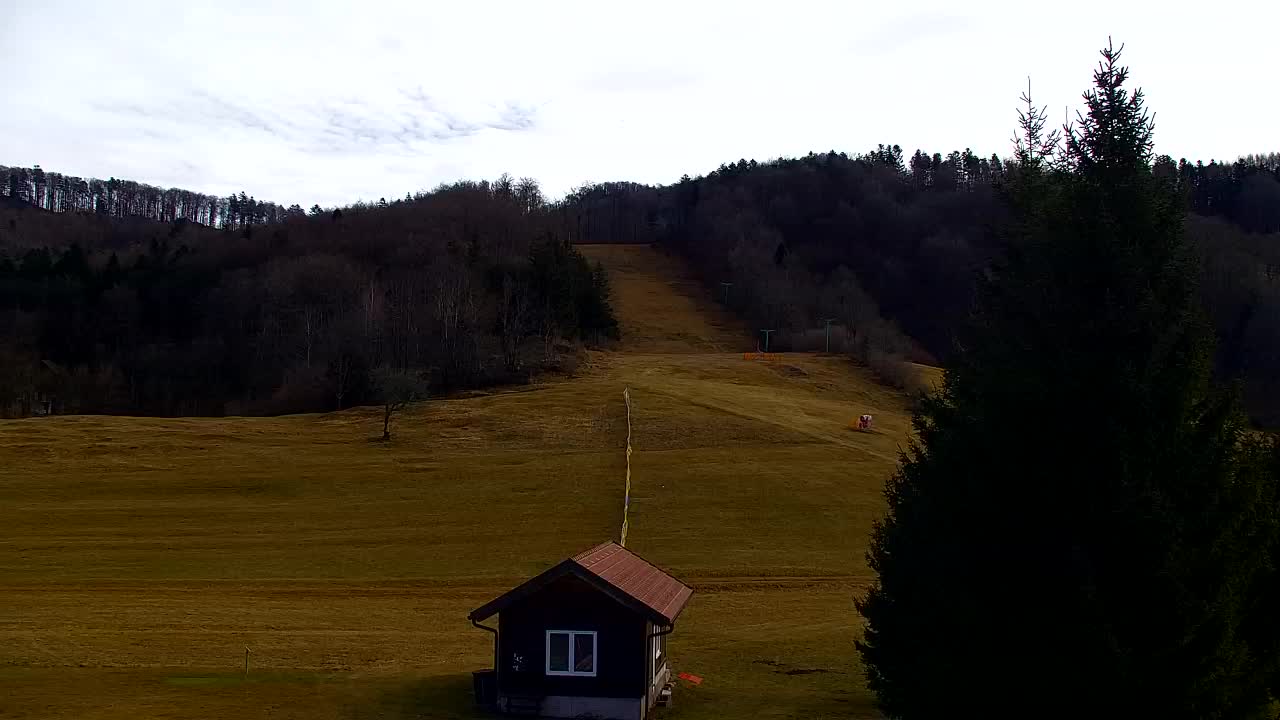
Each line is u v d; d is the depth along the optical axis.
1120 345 18.00
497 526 57.00
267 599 43.53
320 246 162.88
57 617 38.28
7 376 111.81
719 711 27.38
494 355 111.69
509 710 26.64
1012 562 18.58
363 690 28.86
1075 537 17.58
